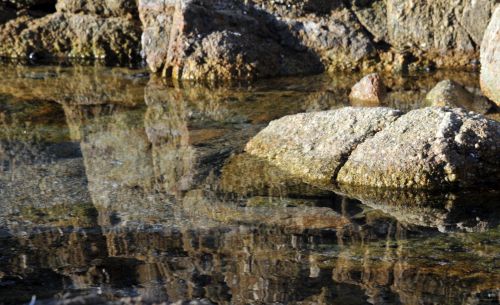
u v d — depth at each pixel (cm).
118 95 1300
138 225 696
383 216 715
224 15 1480
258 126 1061
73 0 1694
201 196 781
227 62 1416
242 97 1263
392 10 1475
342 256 615
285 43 1503
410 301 530
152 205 755
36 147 981
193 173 859
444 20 1437
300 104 1195
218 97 1270
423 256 614
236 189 800
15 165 902
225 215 721
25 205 760
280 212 727
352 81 1369
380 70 1445
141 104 1229
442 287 552
